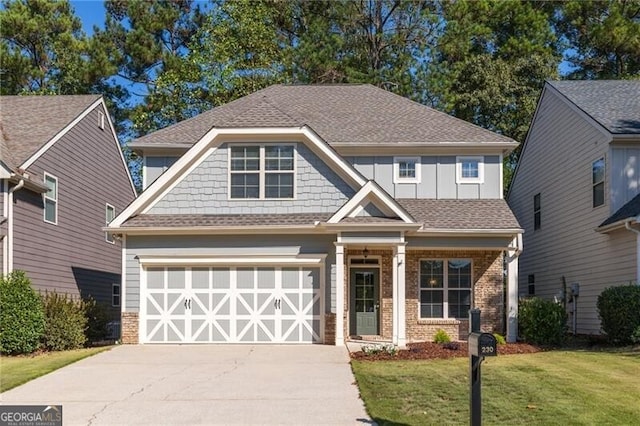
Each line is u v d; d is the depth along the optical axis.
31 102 25.89
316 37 37.09
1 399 11.74
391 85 36.72
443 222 20.28
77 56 39.19
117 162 29.66
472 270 21.08
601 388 12.09
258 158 19.86
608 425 9.62
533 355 16.50
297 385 12.80
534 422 9.83
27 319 17.80
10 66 38.25
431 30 38.06
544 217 27.42
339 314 18.56
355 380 13.22
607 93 24.62
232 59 36.91
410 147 22.31
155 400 11.59
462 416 10.23
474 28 38.75
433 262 21.19
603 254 21.34
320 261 19.27
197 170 19.86
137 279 19.45
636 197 20.45
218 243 19.45
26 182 20.52
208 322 19.36
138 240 19.53
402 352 16.81
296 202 19.66
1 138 22.22
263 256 19.33
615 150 20.67
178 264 19.45
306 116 24.12
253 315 19.34
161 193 19.83
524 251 30.19
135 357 16.56
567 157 24.66
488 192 22.41
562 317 19.03
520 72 37.22
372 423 9.94
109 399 11.70
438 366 14.68
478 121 37.97
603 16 41.00
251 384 12.94
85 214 25.91
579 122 23.39
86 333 20.89
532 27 40.31
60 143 23.53
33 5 40.53
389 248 20.41
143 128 38.75
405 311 20.58
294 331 19.28
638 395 11.52
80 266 25.34
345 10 37.66
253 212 19.67
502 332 20.72
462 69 37.31
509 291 20.00
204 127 23.41
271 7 38.94
